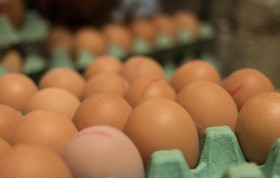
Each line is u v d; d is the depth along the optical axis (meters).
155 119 0.31
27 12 0.66
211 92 0.34
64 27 0.66
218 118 0.34
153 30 0.67
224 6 0.64
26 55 0.60
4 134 0.33
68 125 0.32
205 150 0.33
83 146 0.28
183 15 0.70
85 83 0.42
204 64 0.40
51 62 0.60
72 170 0.28
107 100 0.33
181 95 0.35
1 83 0.40
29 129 0.31
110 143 0.28
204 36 0.68
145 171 0.31
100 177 0.28
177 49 0.67
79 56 0.59
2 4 0.56
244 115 0.33
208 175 0.32
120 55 0.61
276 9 0.58
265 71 0.63
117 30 0.64
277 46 0.63
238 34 0.63
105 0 0.69
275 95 0.33
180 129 0.31
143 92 0.36
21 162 0.26
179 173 0.30
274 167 0.31
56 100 0.36
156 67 0.44
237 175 0.27
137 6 0.72
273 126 0.31
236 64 0.64
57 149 0.30
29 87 0.40
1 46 0.55
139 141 0.31
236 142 0.33
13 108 0.37
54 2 0.67
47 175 0.26
